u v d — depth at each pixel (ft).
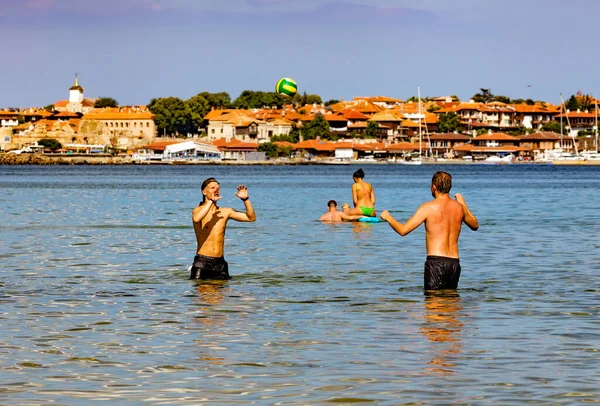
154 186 508.53
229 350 72.18
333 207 213.05
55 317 86.84
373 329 80.28
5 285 108.68
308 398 58.54
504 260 133.08
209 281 111.86
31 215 241.76
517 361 68.03
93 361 68.64
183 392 60.08
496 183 575.38
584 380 62.54
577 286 106.52
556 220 215.51
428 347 72.84
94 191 426.51
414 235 172.65
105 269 124.36
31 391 60.34
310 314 88.07
